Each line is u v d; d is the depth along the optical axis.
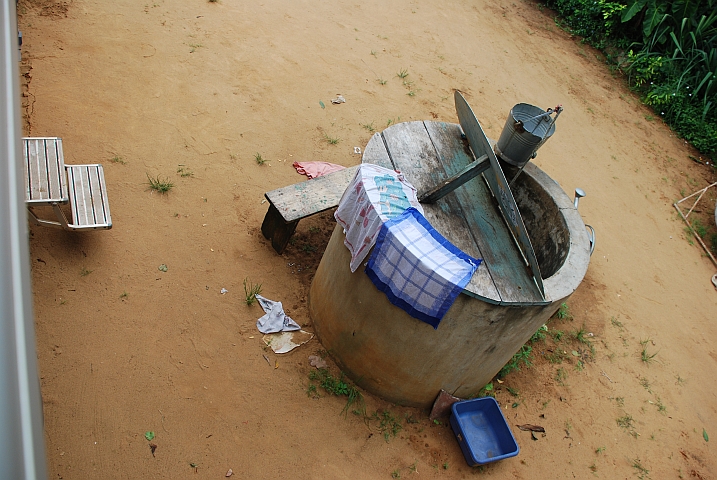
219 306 4.64
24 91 5.69
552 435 4.87
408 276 3.58
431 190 4.21
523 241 3.79
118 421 3.79
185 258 4.86
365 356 4.30
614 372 5.66
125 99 6.05
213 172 5.69
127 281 4.53
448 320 3.77
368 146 4.58
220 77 6.83
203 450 3.83
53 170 4.39
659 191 8.28
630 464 4.91
